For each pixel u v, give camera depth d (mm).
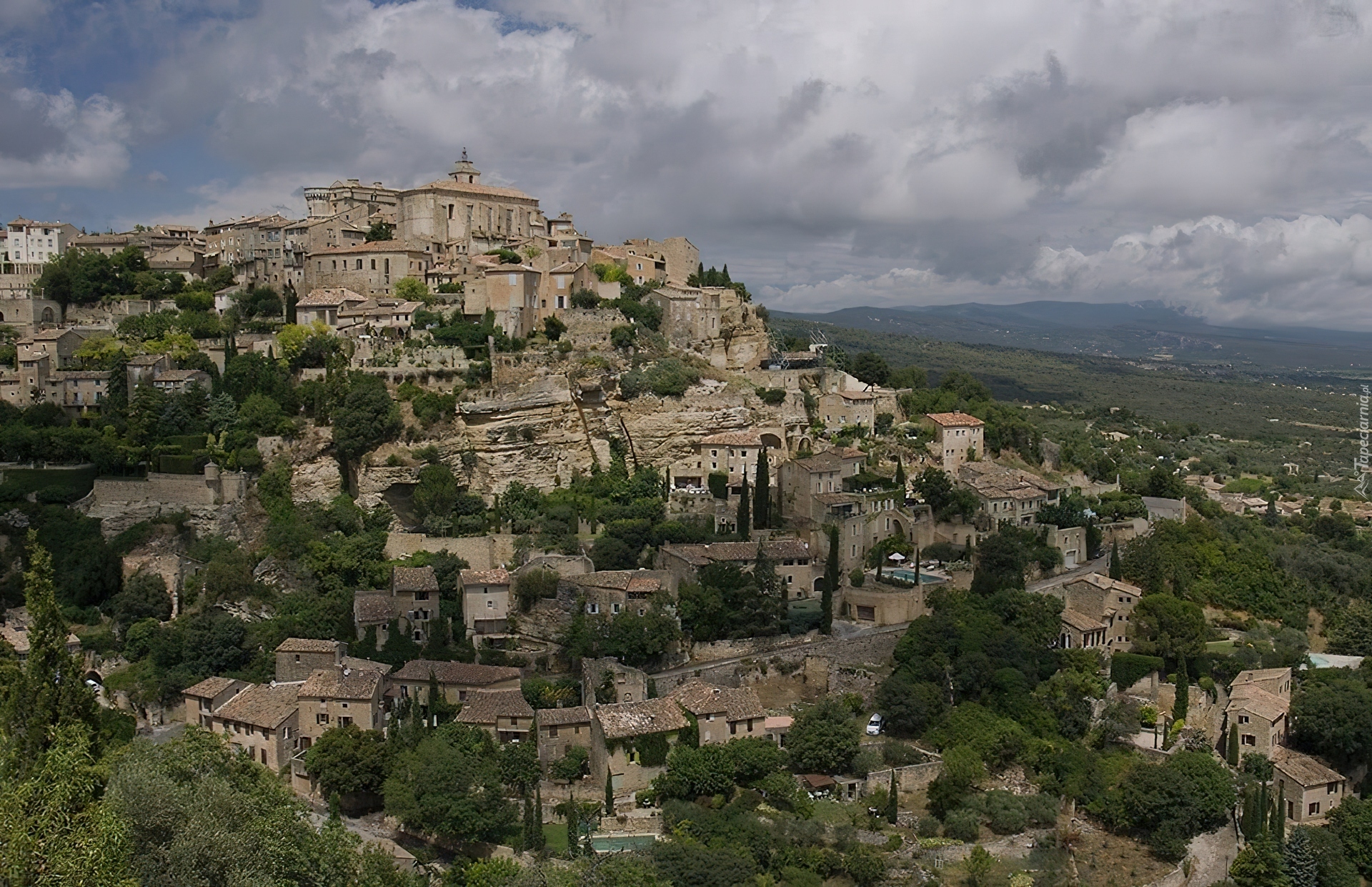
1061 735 143375
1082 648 157000
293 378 191500
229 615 148750
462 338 193625
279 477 173500
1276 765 141250
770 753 127250
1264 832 128500
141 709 138250
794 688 147250
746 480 176750
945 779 128375
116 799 78500
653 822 118438
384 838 115750
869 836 120562
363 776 119312
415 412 179000
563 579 150875
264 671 142625
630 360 199875
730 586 155625
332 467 177125
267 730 125438
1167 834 126188
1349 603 198250
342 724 127875
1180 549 191500
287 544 162250
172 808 81312
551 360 192125
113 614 154375
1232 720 146875
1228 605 186375
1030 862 120250
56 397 187625
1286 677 155250
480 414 179875
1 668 112812
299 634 148000
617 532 169250
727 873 106750
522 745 124812
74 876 69375
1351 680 158625
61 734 86562
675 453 194875
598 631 144750
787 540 170000
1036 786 135125
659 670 145500
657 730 124812
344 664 138250
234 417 180500
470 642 147125
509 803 118000
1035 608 157875
